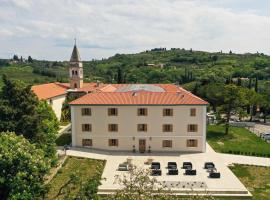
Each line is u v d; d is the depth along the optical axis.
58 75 185.62
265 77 163.12
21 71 187.62
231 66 199.00
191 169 45.19
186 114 55.25
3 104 41.22
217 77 149.88
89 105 55.72
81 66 88.62
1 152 24.47
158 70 188.62
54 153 42.00
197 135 55.75
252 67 193.12
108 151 56.03
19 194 23.02
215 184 41.19
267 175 45.31
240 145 61.56
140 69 194.50
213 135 69.75
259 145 62.09
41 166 25.28
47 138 42.84
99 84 89.19
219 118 72.00
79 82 87.62
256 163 50.38
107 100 56.56
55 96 78.50
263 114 98.12
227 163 50.09
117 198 21.56
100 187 39.81
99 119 56.22
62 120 81.12
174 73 178.38
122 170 46.00
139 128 56.03
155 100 56.12
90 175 43.69
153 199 21.39
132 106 55.38
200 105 54.78
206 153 55.47
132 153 55.09
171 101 55.59
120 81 120.44
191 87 121.75
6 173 24.05
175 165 46.75
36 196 25.19
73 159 50.25
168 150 56.34
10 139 26.64
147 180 23.55
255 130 77.62
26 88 43.59
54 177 42.12
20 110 41.53
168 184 40.91
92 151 55.28
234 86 68.50
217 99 81.06
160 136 56.00
